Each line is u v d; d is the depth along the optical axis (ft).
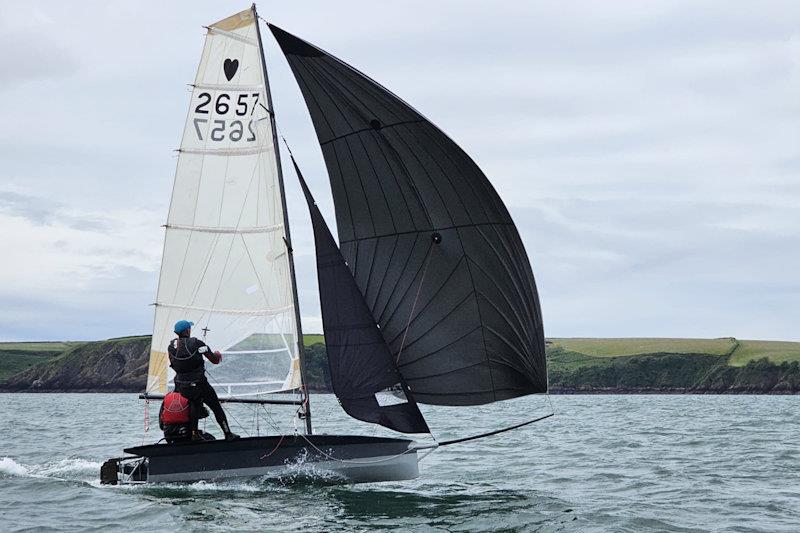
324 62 53.06
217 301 52.95
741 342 552.82
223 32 53.72
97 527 39.88
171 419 49.60
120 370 464.24
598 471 62.80
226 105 53.62
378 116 52.80
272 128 53.11
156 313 53.11
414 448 50.21
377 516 42.83
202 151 53.47
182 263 53.06
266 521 40.98
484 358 52.60
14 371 583.17
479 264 52.34
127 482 51.34
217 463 49.62
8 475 58.39
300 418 52.21
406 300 53.67
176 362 49.67
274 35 53.42
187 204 53.21
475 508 45.73
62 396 393.09
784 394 463.83
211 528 39.47
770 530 41.24
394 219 53.67
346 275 51.93
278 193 52.90
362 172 53.98
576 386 504.02
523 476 60.03
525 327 52.65
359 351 51.55
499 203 51.70
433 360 53.36
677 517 44.19
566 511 45.27
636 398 365.20
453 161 51.62
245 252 53.06
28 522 40.98
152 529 39.37
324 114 54.03
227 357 52.90
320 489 49.44
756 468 64.49
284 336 52.47
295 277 52.60
